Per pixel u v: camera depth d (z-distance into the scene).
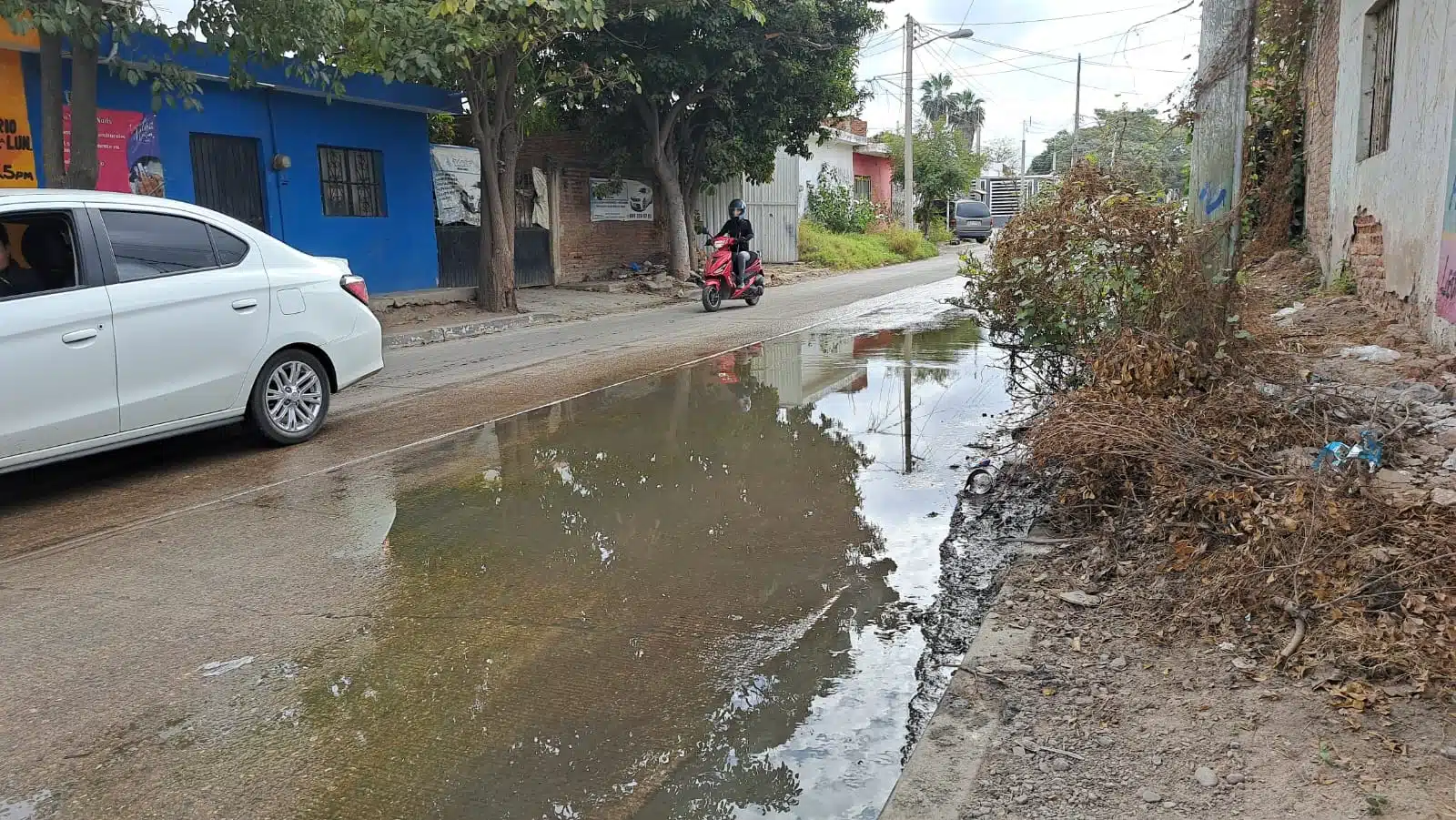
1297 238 15.18
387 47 10.84
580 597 4.29
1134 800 2.67
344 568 4.66
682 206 21.61
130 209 6.18
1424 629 3.25
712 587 4.38
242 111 13.73
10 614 4.21
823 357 10.44
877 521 5.18
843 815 2.81
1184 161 10.65
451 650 3.81
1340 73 11.40
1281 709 3.03
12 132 11.38
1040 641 3.61
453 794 2.93
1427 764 2.71
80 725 3.32
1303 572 3.58
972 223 45.09
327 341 7.26
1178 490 4.35
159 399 6.17
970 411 7.55
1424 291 7.80
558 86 17.70
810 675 3.60
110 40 11.21
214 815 2.83
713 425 7.40
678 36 17.73
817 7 18.86
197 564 4.75
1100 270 6.20
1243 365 5.78
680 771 3.03
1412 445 5.06
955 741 3.00
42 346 5.57
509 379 9.78
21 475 6.47
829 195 32.72
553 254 20.27
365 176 15.70
